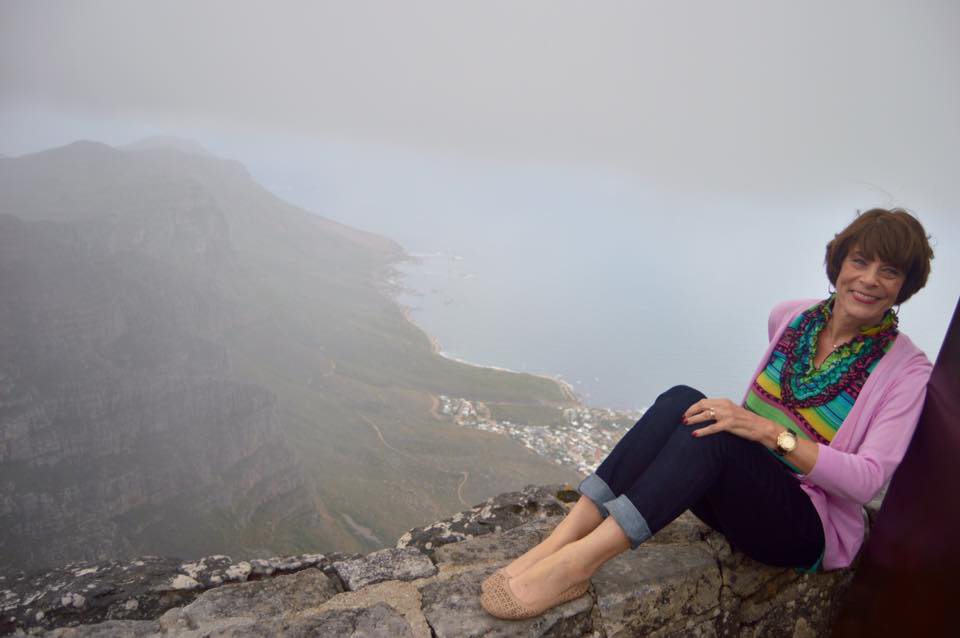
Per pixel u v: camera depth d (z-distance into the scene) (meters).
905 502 1.92
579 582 1.93
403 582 2.12
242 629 1.79
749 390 2.26
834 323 2.08
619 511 1.89
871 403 1.96
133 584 2.14
